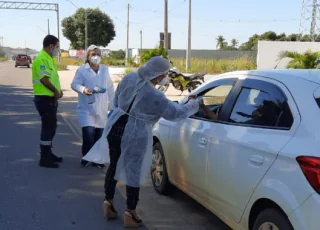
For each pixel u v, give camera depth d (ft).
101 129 21.80
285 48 101.91
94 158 15.92
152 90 13.48
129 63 139.03
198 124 14.40
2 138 27.99
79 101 21.61
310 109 10.11
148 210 16.33
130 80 13.84
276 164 10.11
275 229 10.09
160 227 14.75
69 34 239.91
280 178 9.88
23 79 91.50
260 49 102.89
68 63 218.38
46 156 21.42
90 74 21.11
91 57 20.99
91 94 20.58
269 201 10.34
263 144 10.74
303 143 9.67
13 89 65.51
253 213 11.16
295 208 9.28
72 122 35.47
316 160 9.04
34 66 20.45
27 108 42.93
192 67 119.55
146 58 83.66
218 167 12.58
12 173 20.22
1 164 21.70
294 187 9.41
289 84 11.10
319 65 62.08
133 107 13.69
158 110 13.43
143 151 13.87
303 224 9.05
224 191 12.34
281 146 10.14
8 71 131.23
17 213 15.48
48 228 14.30
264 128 11.21
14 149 24.93
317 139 9.46
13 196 17.19
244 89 12.93
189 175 14.70
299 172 9.36
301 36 164.86
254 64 111.45
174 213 16.06
